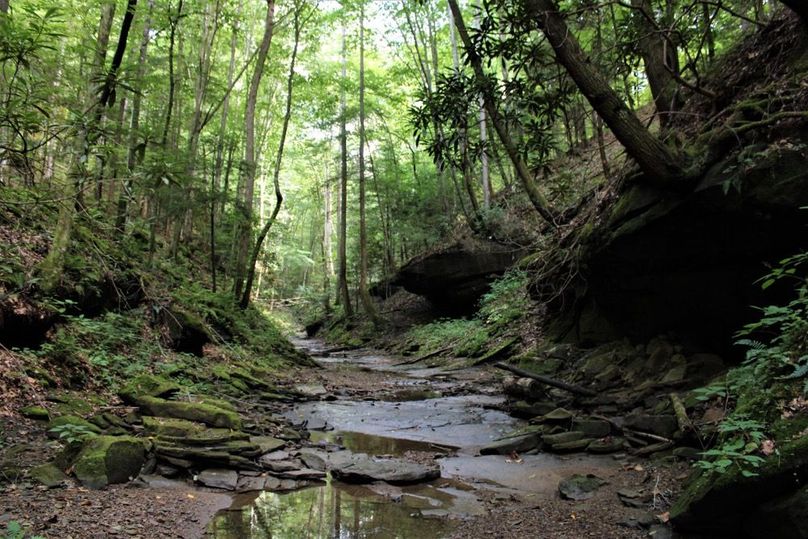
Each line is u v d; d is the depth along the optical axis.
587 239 7.87
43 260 7.29
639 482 4.76
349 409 9.11
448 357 16.11
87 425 5.06
